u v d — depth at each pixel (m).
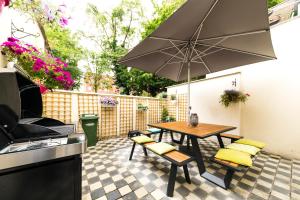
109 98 4.41
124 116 4.90
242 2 1.35
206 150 3.42
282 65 2.98
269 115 3.18
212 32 1.97
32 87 1.30
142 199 1.71
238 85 3.71
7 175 0.72
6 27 1.79
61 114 3.56
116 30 9.44
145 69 3.23
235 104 3.78
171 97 6.02
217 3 1.43
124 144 3.88
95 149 3.47
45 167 0.83
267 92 3.21
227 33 1.91
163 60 3.03
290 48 2.88
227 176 1.86
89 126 3.66
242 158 1.76
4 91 0.83
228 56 2.71
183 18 1.62
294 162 2.67
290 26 2.87
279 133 3.03
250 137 3.49
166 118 5.59
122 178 2.16
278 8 4.18
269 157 2.92
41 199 0.81
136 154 3.15
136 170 2.41
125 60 2.64
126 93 9.17
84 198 1.71
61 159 0.89
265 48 2.07
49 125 1.37
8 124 0.86
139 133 3.79
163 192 1.83
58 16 2.48
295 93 2.82
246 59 2.63
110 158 2.92
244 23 1.63
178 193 1.81
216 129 2.54
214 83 4.32
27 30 3.14
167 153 2.06
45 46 5.26
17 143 0.90
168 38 2.08
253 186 1.93
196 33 2.04
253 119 3.44
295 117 2.82
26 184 0.77
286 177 2.15
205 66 3.23
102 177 2.19
